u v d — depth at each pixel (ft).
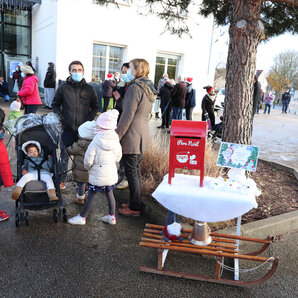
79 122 14.48
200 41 50.44
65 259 9.98
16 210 13.25
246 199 8.57
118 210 13.84
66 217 12.42
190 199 8.75
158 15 20.15
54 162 12.75
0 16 52.65
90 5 42.78
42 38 48.91
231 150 9.83
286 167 19.85
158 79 50.24
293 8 19.08
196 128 8.93
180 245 9.50
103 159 11.51
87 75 44.68
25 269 9.33
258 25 14.70
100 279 9.12
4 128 12.47
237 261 9.68
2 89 47.88
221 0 19.06
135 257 10.36
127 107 11.80
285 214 13.04
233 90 15.43
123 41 45.73
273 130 42.27
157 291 8.79
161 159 16.48
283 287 9.32
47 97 42.11
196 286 9.12
